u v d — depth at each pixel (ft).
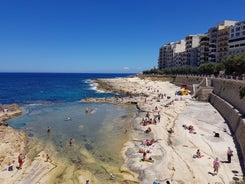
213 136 116.88
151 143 107.04
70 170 84.28
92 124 149.69
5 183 72.69
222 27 387.75
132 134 124.98
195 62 458.50
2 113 172.96
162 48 640.99
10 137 109.60
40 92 349.61
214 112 171.32
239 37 326.03
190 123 141.79
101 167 86.79
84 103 240.94
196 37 483.10
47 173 81.10
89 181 76.54
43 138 120.16
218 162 79.97
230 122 136.77
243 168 82.33
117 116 175.01
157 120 150.41
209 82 235.40
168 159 89.45
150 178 76.07
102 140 116.78
